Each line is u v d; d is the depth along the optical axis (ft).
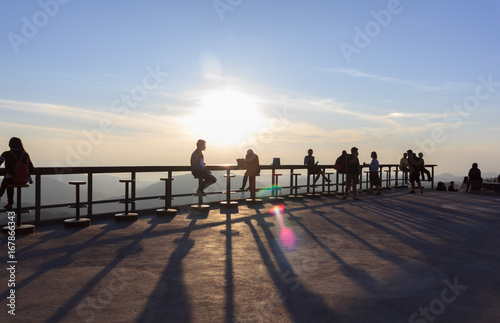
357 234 24.61
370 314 11.34
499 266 17.06
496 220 31.48
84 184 26.17
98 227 25.63
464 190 62.90
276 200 42.96
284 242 21.74
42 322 10.43
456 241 22.71
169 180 32.91
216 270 15.85
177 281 14.28
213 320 10.75
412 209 38.60
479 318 11.12
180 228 25.70
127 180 28.94
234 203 37.65
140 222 27.94
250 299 12.48
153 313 11.19
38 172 25.38
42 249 19.22
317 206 40.11
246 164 40.73
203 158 34.40
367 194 56.59
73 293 12.81
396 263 17.40
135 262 16.92
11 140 23.21
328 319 10.94
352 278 14.96
